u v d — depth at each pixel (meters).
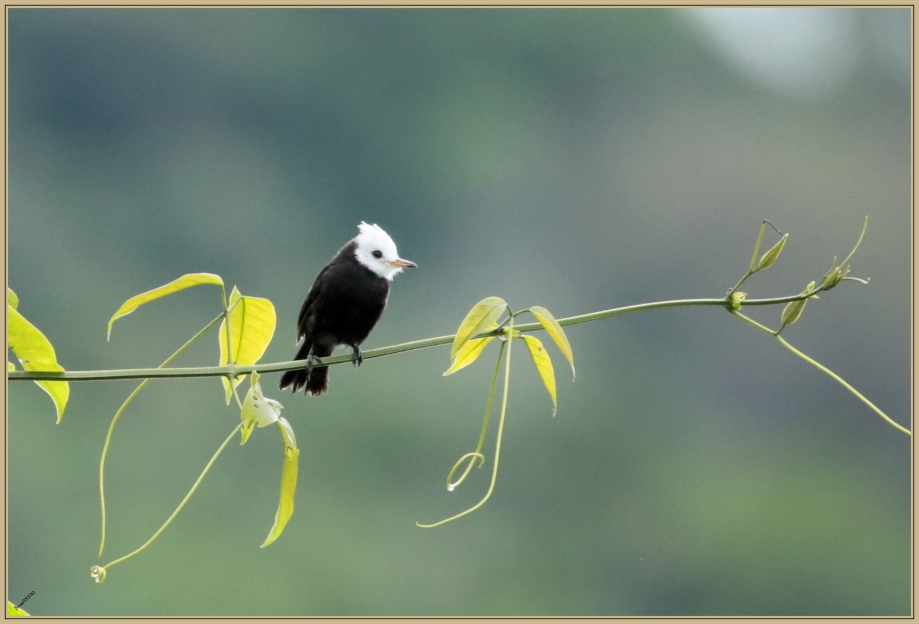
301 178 34.84
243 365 4.89
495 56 37.09
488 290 30.94
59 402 4.69
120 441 21.45
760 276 29.61
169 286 4.67
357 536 20.59
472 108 36.09
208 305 27.41
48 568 19.02
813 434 25.61
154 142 33.75
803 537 22.92
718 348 27.14
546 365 4.85
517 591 20.05
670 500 23.30
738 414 26.05
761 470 24.47
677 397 25.88
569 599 20.47
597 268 31.55
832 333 27.28
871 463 25.42
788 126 35.44
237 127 35.22
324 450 22.08
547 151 35.94
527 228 33.66
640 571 21.77
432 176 35.28
